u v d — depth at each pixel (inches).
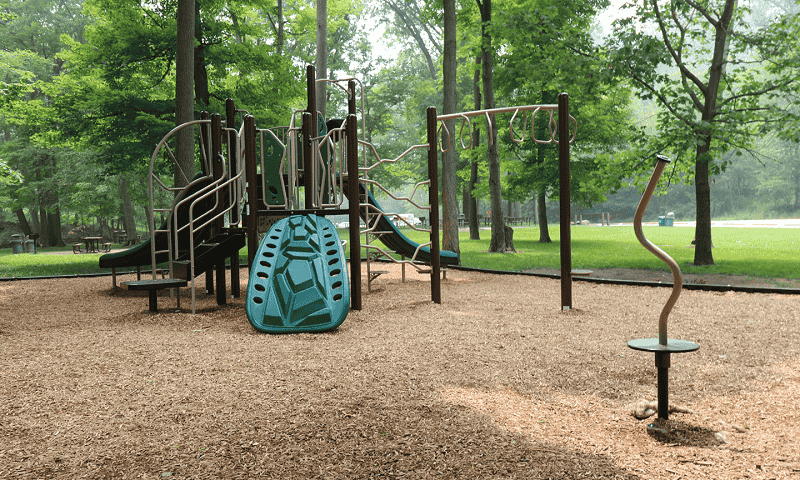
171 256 320.8
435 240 312.3
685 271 467.8
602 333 226.1
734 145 506.3
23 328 248.4
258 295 241.4
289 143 306.5
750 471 100.5
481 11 675.4
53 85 691.4
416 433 118.3
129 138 642.8
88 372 172.4
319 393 146.3
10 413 136.2
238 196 311.6
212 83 728.3
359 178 305.0
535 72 549.3
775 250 652.1
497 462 104.3
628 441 115.3
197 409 136.0
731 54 534.6
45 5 1359.5
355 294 285.7
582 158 912.9
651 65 497.7
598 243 872.3
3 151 1183.6
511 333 225.9
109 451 112.5
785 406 136.8
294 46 1219.2
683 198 2559.1
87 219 1526.8
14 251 1055.6
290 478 99.3
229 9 753.0
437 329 234.5
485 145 877.2
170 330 239.0
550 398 144.0
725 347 199.5
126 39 611.2
